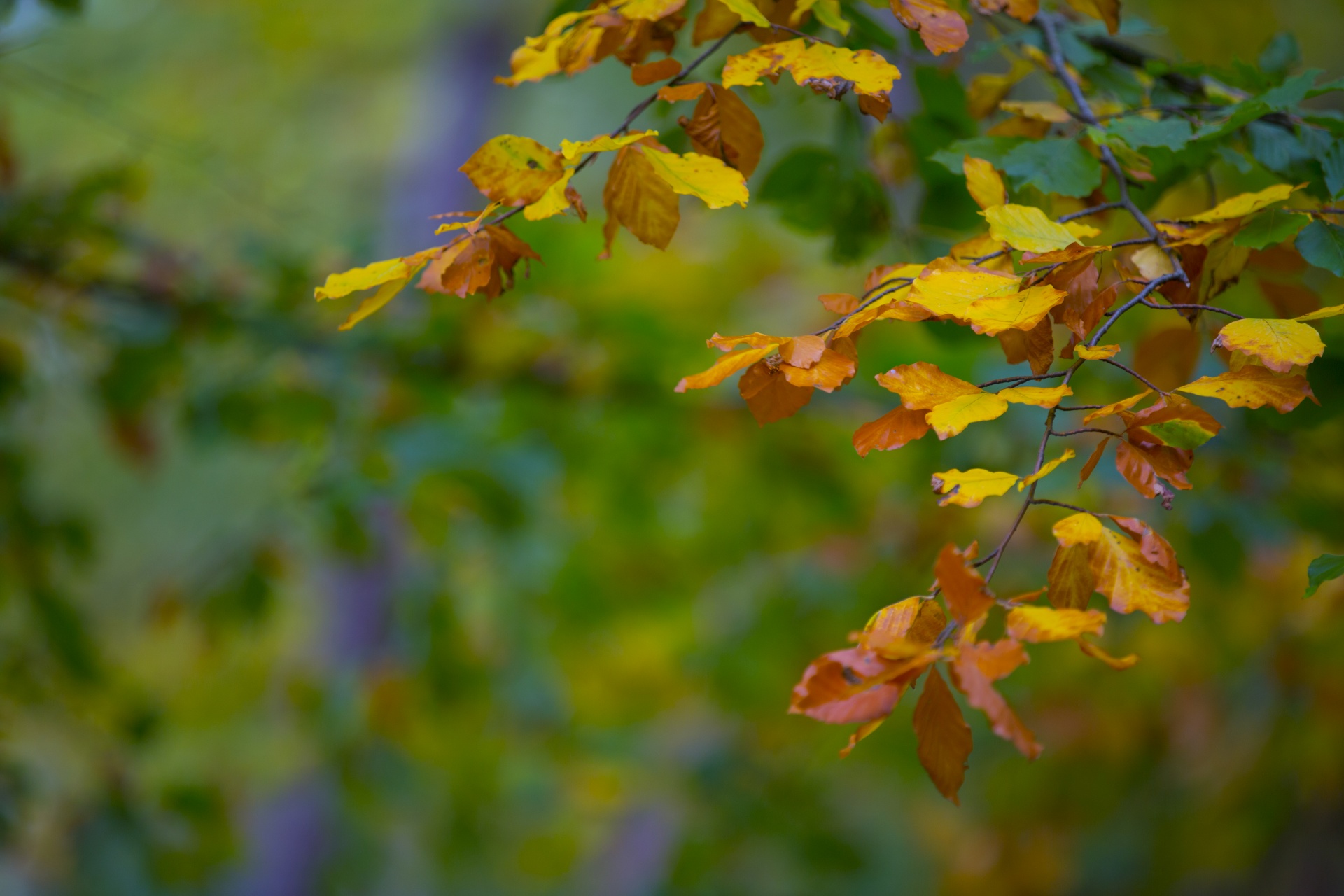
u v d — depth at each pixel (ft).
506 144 7.09
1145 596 6.81
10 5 9.89
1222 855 24.77
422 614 17.15
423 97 36.29
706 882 25.27
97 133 23.31
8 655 13.60
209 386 13.82
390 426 14.37
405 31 34.47
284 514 14.73
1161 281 7.00
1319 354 6.80
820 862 22.09
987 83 8.02
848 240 8.39
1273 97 7.45
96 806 14.16
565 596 19.38
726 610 24.11
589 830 28.78
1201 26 13.38
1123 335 8.94
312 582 27.32
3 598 13.78
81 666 13.46
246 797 23.41
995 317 6.91
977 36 8.98
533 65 7.51
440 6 33.42
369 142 37.76
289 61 34.24
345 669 19.67
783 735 21.53
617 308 13.80
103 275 12.59
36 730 15.42
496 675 19.89
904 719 20.66
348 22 33.35
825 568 19.65
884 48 7.97
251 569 14.23
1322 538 12.87
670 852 25.21
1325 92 7.43
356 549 13.98
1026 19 7.66
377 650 18.60
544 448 15.94
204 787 14.34
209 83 32.71
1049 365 7.06
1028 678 19.57
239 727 19.56
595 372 14.51
